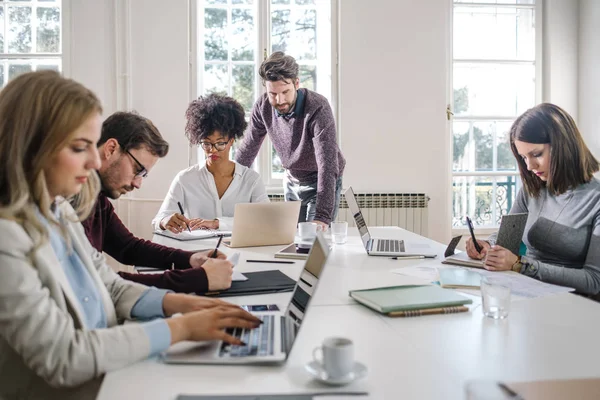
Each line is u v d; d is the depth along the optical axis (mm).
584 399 838
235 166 2898
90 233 1664
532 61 4398
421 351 969
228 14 4109
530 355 949
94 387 938
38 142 904
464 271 1645
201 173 2842
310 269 1113
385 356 944
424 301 1246
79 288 1064
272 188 4129
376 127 4133
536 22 4355
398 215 4145
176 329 939
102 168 1627
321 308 1268
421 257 1976
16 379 952
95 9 3916
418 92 4156
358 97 4109
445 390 801
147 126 1668
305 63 4176
